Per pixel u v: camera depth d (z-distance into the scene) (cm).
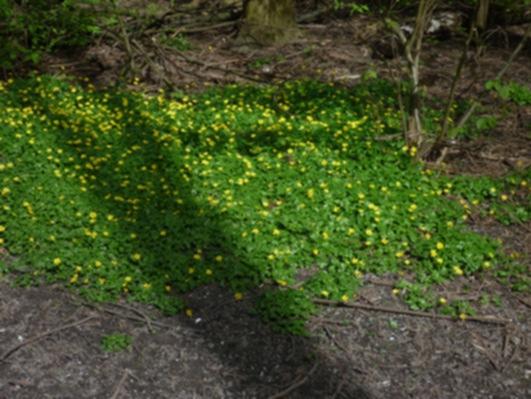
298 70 563
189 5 703
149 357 266
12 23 534
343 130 427
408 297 296
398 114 457
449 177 385
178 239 321
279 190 357
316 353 270
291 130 427
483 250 317
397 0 575
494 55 605
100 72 545
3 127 404
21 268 302
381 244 322
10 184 351
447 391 256
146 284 293
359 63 573
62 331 275
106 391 252
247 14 617
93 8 619
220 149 400
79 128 420
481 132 448
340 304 292
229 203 343
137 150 399
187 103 482
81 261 302
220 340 275
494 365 266
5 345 267
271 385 257
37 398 247
